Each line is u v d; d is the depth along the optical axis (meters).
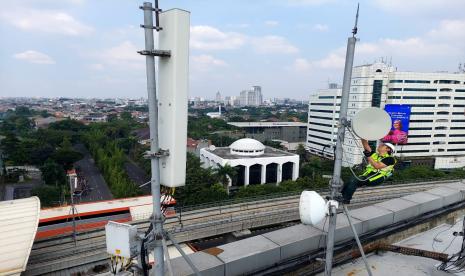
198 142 80.94
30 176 55.81
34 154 56.31
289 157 53.44
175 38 3.28
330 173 53.53
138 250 4.15
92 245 23.50
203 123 117.00
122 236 4.14
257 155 54.44
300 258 6.14
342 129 4.09
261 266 5.78
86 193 46.53
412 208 8.26
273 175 53.75
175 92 3.38
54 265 21.33
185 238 25.39
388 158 4.83
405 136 61.78
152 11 3.28
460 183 11.02
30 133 92.75
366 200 30.59
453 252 7.22
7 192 47.31
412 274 6.20
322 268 6.25
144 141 83.00
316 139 78.38
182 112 3.48
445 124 67.31
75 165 63.75
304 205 4.25
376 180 4.76
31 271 20.61
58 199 40.12
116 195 39.06
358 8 3.72
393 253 7.02
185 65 3.43
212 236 28.27
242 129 104.62
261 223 28.83
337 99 69.62
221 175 43.50
